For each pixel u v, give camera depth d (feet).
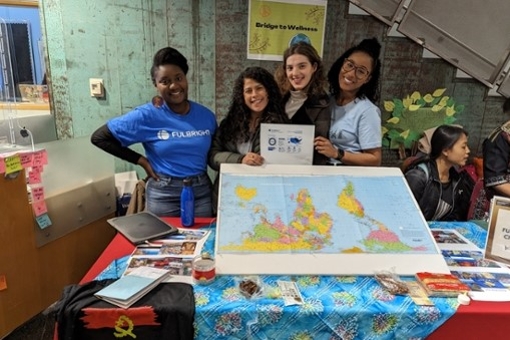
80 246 7.47
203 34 8.61
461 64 9.03
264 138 6.11
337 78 6.73
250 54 8.68
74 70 8.68
